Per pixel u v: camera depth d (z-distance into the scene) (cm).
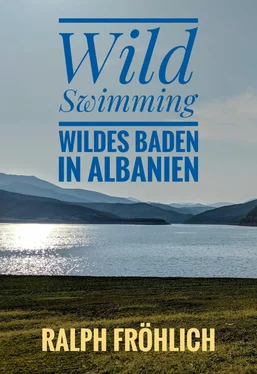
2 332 2241
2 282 4022
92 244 12900
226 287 3716
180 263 7319
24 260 8012
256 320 2358
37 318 2580
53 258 8431
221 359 1823
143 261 7700
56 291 3584
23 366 1756
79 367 1752
